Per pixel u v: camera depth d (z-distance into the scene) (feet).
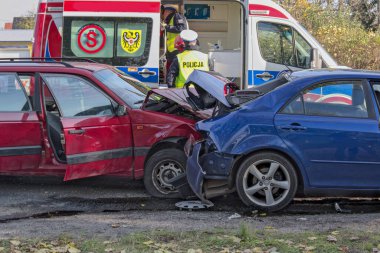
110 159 22.62
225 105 20.88
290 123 20.15
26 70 23.50
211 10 40.40
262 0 34.24
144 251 15.65
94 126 22.18
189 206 21.25
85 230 18.22
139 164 22.99
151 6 33.01
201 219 19.65
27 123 22.93
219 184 21.07
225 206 21.58
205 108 22.71
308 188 20.30
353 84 20.77
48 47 33.91
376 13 79.82
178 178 22.29
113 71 25.84
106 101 23.11
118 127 22.75
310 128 20.06
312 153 20.08
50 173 23.30
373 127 20.08
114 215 20.47
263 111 20.40
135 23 33.04
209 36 40.83
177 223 19.08
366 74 20.99
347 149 19.99
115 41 33.06
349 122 20.17
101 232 17.95
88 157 22.03
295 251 15.55
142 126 22.85
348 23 66.85
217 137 20.44
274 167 20.25
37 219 20.01
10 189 24.86
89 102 23.04
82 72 23.40
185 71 31.76
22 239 16.97
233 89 22.31
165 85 33.68
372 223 18.74
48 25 33.94
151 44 33.01
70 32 33.06
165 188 23.03
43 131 23.06
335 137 20.02
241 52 34.47
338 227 18.22
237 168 20.53
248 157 20.33
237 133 20.26
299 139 20.07
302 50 34.78
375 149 19.99
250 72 34.14
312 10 67.56
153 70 33.06
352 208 21.29
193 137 22.13
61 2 33.86
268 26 34.24
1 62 24.35
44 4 33.94
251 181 20.57
